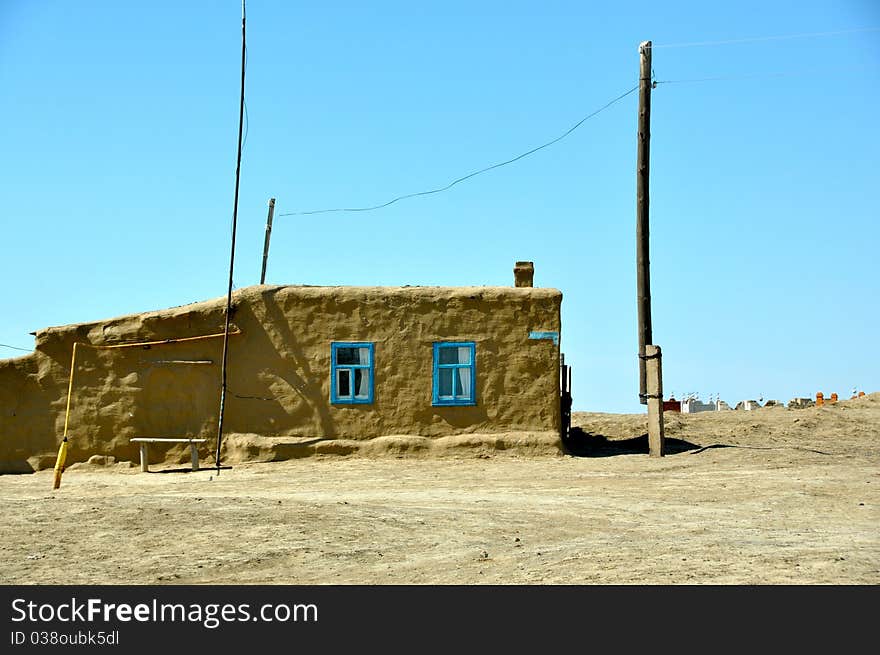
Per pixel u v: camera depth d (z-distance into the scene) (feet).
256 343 77.51
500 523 51.06
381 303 78.13
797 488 59.62
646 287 78.54
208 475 71.92
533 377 77.82
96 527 49.01
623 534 47.88
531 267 81.15
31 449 76.79
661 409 76.48
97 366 77.51
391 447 76.13
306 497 60.34
